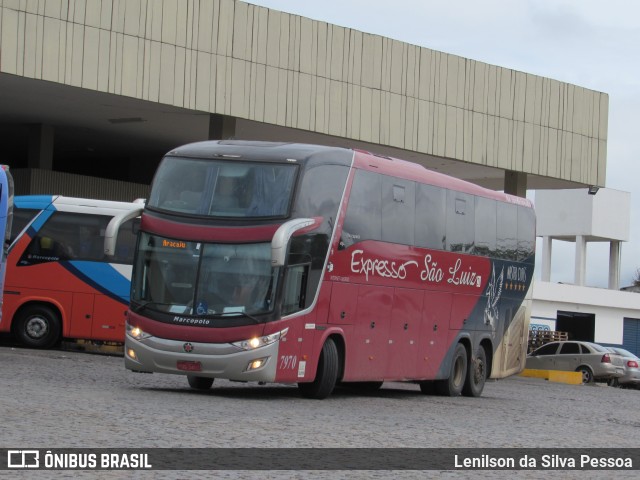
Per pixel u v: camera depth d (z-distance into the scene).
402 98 37.41
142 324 18.91
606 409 25.11
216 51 32.84
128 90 31.27
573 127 42.78
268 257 18.73
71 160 48.59
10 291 29.88
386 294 21.86
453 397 24.94
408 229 22.59
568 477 11.77
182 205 19.25
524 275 28.34
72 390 17.95
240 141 20.09
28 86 31.50
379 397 23.11
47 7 29.84
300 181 19.09
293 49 34.47
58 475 9.45
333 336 20.52
